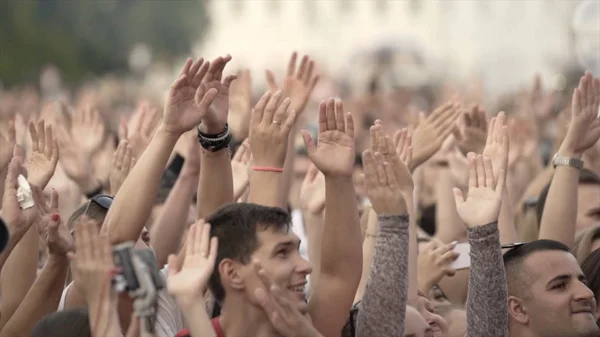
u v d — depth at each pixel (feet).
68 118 34.94
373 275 19.03
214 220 18.67
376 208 19.34
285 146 20.97
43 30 225.35
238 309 18.34
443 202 29.96
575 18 39.34
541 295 21.30
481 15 339.16
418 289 22.94
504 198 24.70
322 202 24.49
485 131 29.14
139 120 29.30
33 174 22.79
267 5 412.77
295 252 18.53
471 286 19.76
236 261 18.31
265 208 18.54
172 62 299.58
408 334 20.49
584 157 36.01
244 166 24.94
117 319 16.96
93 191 29.94
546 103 46.16
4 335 19.19
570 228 24.39
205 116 20.95
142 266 16.24
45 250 25.99
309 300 19.98
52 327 17.52
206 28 343.05
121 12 271.28
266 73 25.16
